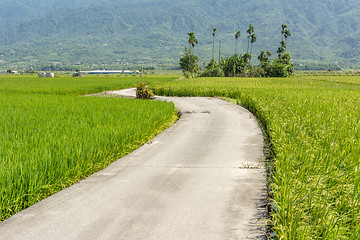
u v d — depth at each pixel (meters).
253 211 4.52
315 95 20.03
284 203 4.15
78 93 32.16
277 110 12.83
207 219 4.29
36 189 5.20
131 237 3.85
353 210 3.94
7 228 4.18
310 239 3.46
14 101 17.31
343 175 5.09
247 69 112.56
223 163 7.07
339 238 3.42
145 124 10.48
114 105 15.38
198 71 117.44
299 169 5.56
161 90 33.12
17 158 5.63
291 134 8.12
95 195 5.27
